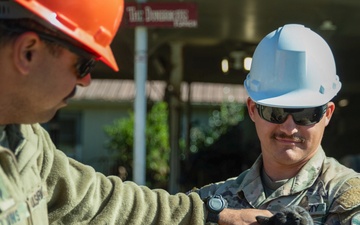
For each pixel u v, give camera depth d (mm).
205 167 13219
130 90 18203
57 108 2135
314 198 2922
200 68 12398
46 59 2029
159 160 14578
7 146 2129
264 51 3082
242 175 3293
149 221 2381
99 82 18531
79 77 2129
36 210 2090
